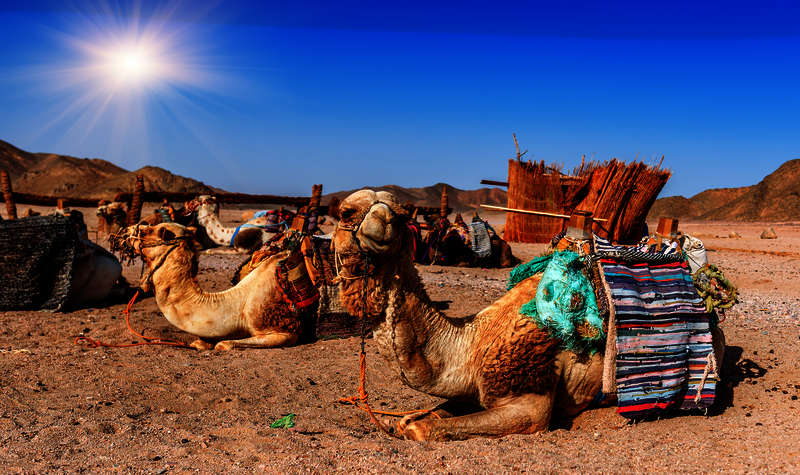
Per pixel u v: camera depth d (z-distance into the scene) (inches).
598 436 171.2
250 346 296.8
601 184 725.3
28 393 215.3
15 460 153.7
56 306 377.4
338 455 155.5
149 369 253.0
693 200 3703.3
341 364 268.7
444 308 408.2
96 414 192.9
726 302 191.8
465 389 174.9
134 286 478.9
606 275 176.4
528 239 960.9
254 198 421.4
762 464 143.5
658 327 178.1
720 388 217.9
